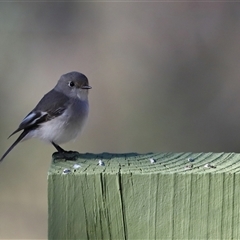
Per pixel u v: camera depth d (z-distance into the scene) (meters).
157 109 15.39
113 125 15.17
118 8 16.78
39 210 13.27
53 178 5.25
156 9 16.50
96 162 5.93
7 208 13.30
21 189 13.80
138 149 14.95
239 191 5.23
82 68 16.03
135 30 16.33
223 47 15.74
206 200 5.25
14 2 16.80
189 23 16.09
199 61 15.77
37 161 14.38
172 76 15.63
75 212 5.24
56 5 16.92
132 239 5.25
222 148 14.98
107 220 5.25
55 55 16.34
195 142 15.01
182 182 5.25
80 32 16.58
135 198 5.25
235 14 15.98
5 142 14.80
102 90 15.60
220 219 5.25
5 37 16.42
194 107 15.30
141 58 15.91
